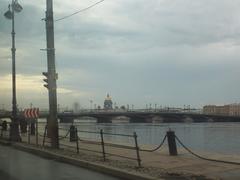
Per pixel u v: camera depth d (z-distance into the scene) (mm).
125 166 17797
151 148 25047
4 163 21344
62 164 20750
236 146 39750
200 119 146250
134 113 139500
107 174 17328
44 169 18953
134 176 15680
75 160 20578
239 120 148500
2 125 50156
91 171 18234
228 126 110500
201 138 55562
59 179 16078
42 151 25406
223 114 147750
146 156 20875
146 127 98938
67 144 29438
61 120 129125
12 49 36812
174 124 131500
